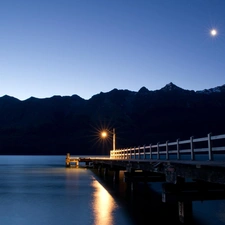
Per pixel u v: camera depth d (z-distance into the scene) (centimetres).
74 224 1859
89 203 2547
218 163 1245
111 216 2056
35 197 2903
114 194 3050
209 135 1540
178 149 1958
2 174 6125
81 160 8581
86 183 4184
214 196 1530
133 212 2167
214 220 1980
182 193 1519
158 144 2420
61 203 2558
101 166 6006
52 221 1941
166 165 1650
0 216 2088
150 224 1828
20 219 2002
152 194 3017
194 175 1329
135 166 2400
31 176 5531
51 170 7369
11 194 3117
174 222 1855
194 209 2348
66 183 4200
